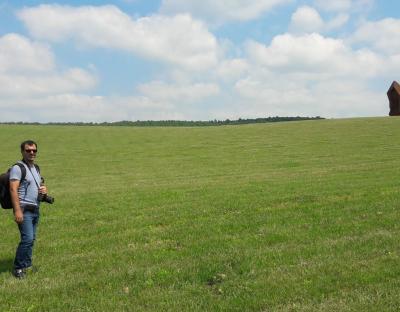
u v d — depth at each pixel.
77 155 52.53
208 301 8.52
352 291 8.52
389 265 9.75
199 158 45.06
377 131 60.69
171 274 10.12
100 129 90.44
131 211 18.44
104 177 34.88
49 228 16.02
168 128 89.75
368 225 13.29
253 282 9.27
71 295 9.32
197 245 12.42
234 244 12.25
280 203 17.83
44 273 10.85
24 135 78.81
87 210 19.31
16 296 9.38
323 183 22.89
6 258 12.38
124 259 11.61
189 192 22.86
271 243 12.16
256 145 54.12
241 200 19.03
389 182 21.44
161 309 8.31
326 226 13.51
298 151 46.12
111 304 8.65
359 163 33.50
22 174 10.43
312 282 9.07
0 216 18.58
